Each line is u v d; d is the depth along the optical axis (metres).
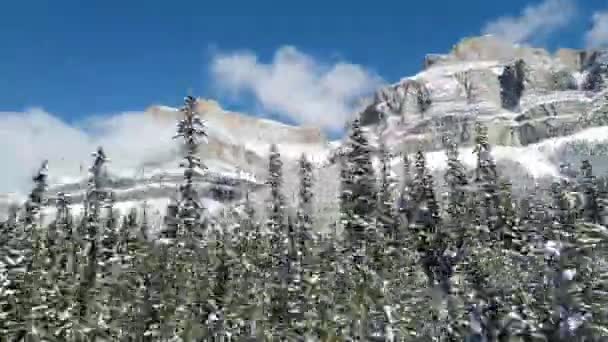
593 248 23.55
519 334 25.03
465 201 67.06
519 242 53.50
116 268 50.50
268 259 56.00
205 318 41.44
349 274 44.41
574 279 23.31
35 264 48.34
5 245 46.66
